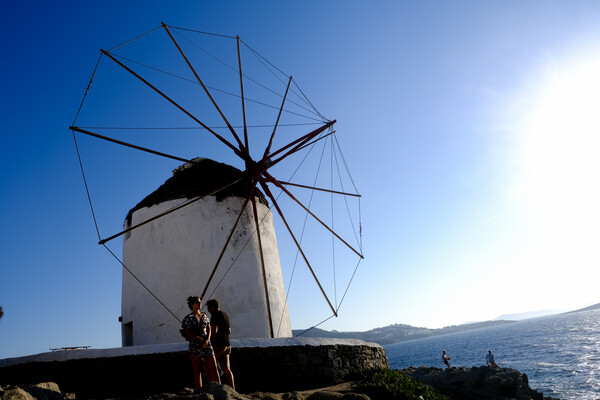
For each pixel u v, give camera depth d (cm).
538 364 4166
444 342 17900
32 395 559
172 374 796
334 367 969
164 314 1195
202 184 1336
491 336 15012
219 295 1214
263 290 1283
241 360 849
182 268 1228
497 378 1473
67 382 768
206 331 689
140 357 795
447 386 1481
